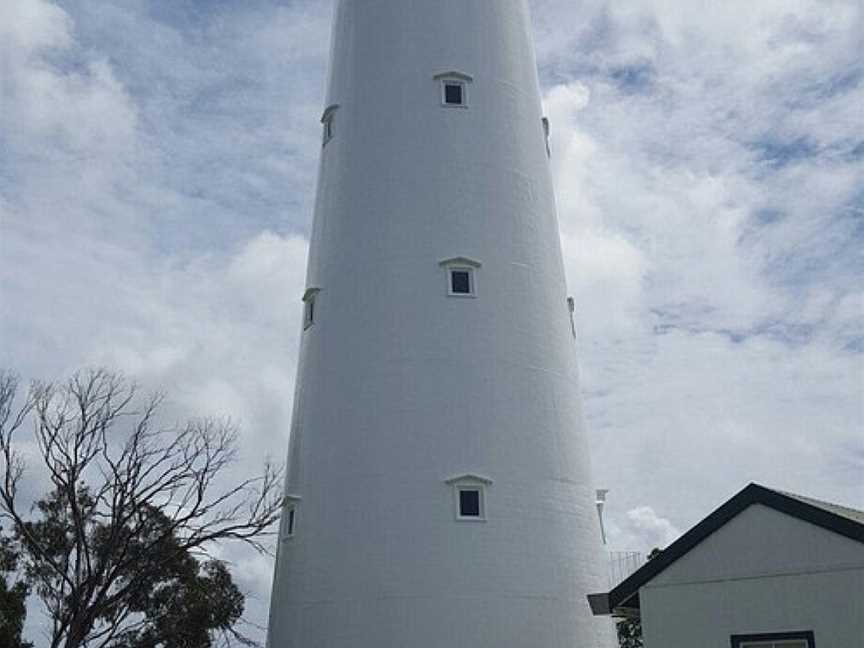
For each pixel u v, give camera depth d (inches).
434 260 1074.1
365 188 1123.9
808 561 717.3
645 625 782.5
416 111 1138.0
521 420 1038.4
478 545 972.6
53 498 1360.7
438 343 1043.3
